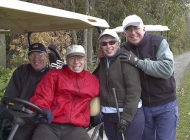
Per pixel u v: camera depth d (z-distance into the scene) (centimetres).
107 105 280
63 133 259
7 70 685
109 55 277
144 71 279
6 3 176
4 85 582
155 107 300
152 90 294
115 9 1263
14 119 231
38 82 312
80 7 1062
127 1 1227
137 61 277
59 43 891
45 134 249
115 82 275
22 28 321
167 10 1202
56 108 266
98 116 297
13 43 852
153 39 290
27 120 236
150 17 1250
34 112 250
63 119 262
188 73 1443
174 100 305
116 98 274
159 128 305
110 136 293
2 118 254
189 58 2497
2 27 313
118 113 273
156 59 287
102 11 1343
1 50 798
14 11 214
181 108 734
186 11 1322
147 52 290
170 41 2216
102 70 286
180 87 1040
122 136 272
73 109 268
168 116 299
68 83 272
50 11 210
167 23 1229
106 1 1218
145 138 321
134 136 283
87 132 274
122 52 280
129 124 278
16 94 313
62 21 273
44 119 254
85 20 246
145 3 1202
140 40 291
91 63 1093
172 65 280
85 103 276
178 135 537
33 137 249
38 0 838
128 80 272
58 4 941
